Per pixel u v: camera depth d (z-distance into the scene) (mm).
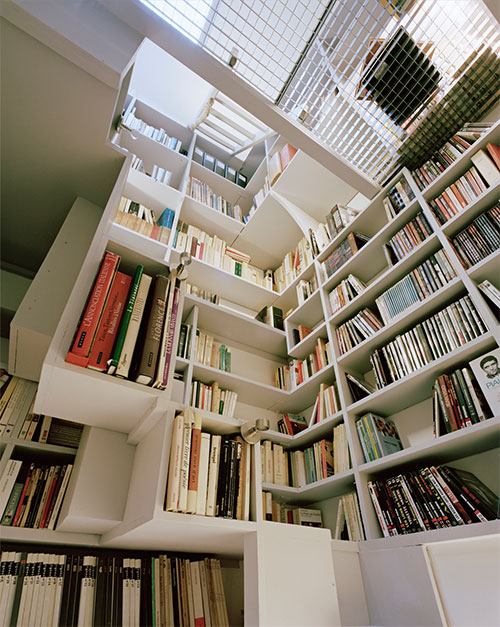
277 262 3314
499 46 1606
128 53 1205
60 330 866
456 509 1171
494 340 1271
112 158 1253
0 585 1089
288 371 2494
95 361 864
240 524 861
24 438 1409
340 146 2027
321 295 2295
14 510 1250
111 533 1100
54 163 1258
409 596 1132
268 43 1764
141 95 3365
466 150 1675
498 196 1480
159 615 1171
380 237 1989
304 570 883
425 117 1852
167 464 858
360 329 1933
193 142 3264
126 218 2230
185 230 2713
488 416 1210
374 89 1822
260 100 1721
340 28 1675
